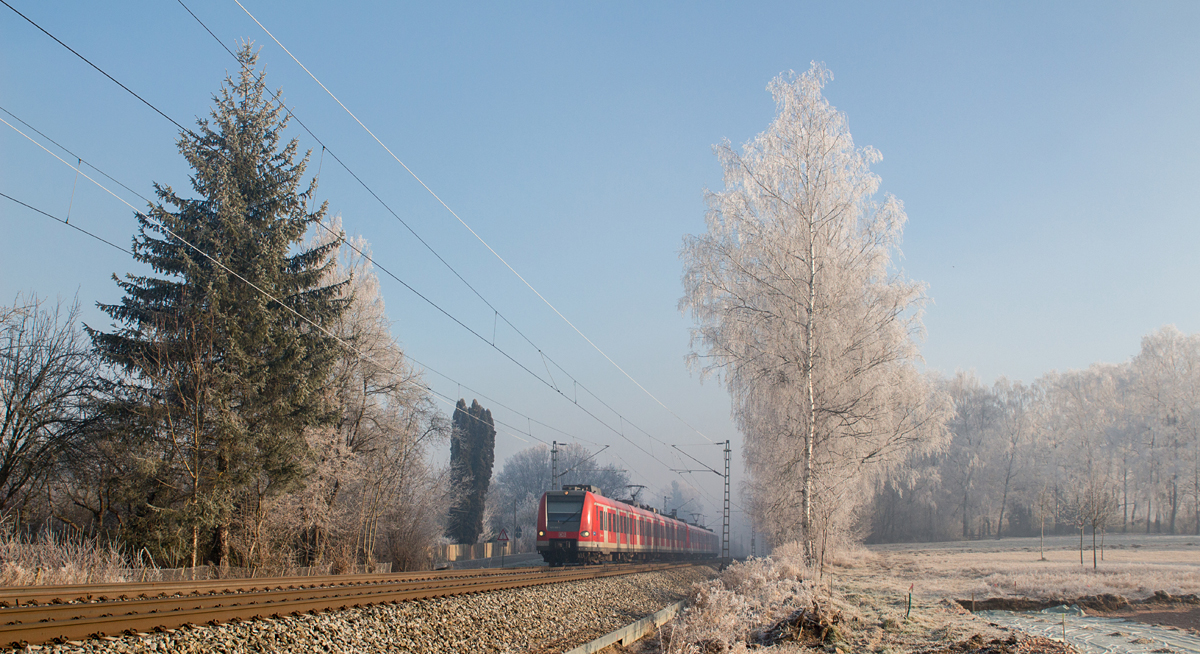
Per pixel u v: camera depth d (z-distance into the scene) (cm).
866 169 2670
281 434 2433
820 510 2506
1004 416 7312
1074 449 6456
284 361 2494
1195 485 6016
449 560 4875
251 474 2308
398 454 3466
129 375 2294
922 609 1697
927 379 3116
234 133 2544
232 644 760
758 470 2955
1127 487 6912
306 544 2869
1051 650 1188
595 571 2459
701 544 6353
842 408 2558
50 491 2370
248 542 2467
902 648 1266
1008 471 7144
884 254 2617
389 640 954
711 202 2745
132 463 2202
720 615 1465
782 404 2666
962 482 7381
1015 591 2122
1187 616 1792
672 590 2392
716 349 2714
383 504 3434
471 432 6406
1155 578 2362
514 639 1191
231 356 2328
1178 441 6156
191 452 2273
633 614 1709
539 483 11262
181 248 2358
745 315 2689
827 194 2609
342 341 2716
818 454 2600
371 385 3234
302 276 2625
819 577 2170
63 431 2256
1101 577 2458
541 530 3300
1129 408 6525
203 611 839
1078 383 6712
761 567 2266
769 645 1345
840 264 2658
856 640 1348
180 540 2133
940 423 2803
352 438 3178
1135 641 1451
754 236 2673
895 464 2881
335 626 914
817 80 2686
